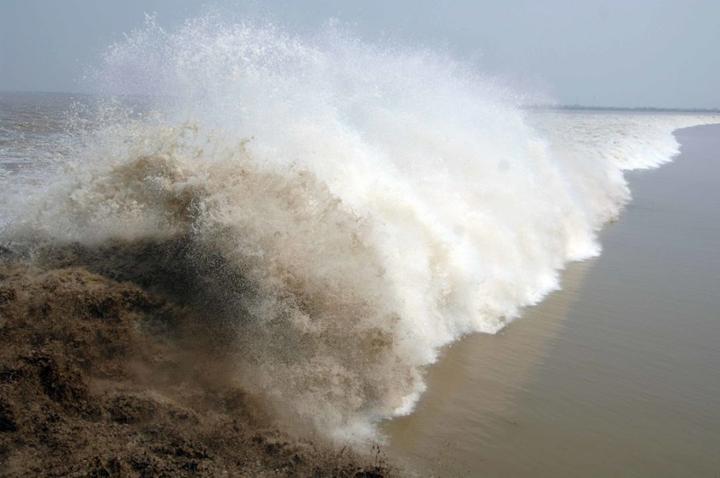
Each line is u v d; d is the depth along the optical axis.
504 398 5.08
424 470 3.98
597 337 6.59
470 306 6.71
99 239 5.46
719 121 95.12
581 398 5.19
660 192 17.33
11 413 3.44
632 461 4.34
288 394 4.35
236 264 5.05
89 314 4.42
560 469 4.17
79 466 3.20
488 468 4.10
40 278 4.78
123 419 3.65
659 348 6.36
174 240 5.34
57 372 3.76
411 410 4.75
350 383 4.69
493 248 7.94
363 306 5.20
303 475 3.56
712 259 10.14
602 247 10.84
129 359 4.22
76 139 8.57
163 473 3.29
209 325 4.66
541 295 7.91
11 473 3.10
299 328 4.80
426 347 5.80
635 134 32.50
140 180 5.95
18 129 16.44
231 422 3.88
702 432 4.79
